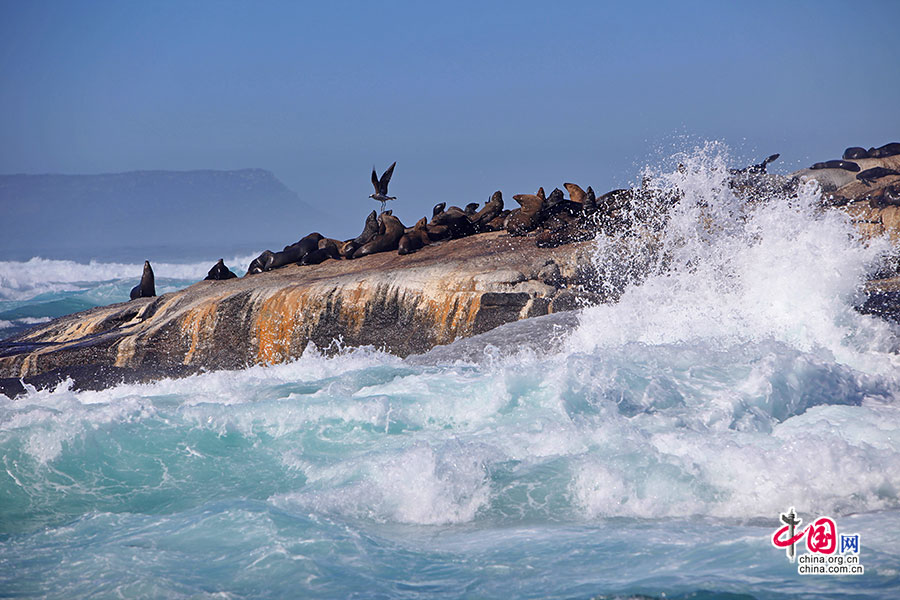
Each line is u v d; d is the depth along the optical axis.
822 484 24.41
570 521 23.58
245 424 31.44
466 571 20.17
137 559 20.95
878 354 39.50
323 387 37.59
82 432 29.30
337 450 29.30
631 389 31.80
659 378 32.75
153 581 19.59
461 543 22.25
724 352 35.53
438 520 24.30
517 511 24.30
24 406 33.88
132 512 25.50
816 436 26.42
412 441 29.61
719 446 26.14
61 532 23.12
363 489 25.44
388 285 59.72
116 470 28.25
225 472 28.11
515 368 32.88
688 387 32.69
